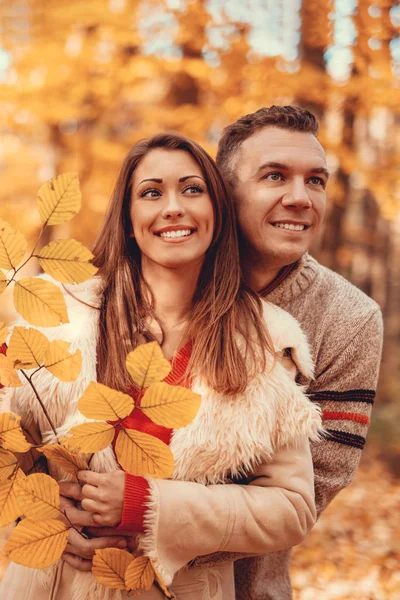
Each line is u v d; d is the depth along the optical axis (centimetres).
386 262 1069
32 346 120
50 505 124
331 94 520
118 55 597
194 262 152
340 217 723
